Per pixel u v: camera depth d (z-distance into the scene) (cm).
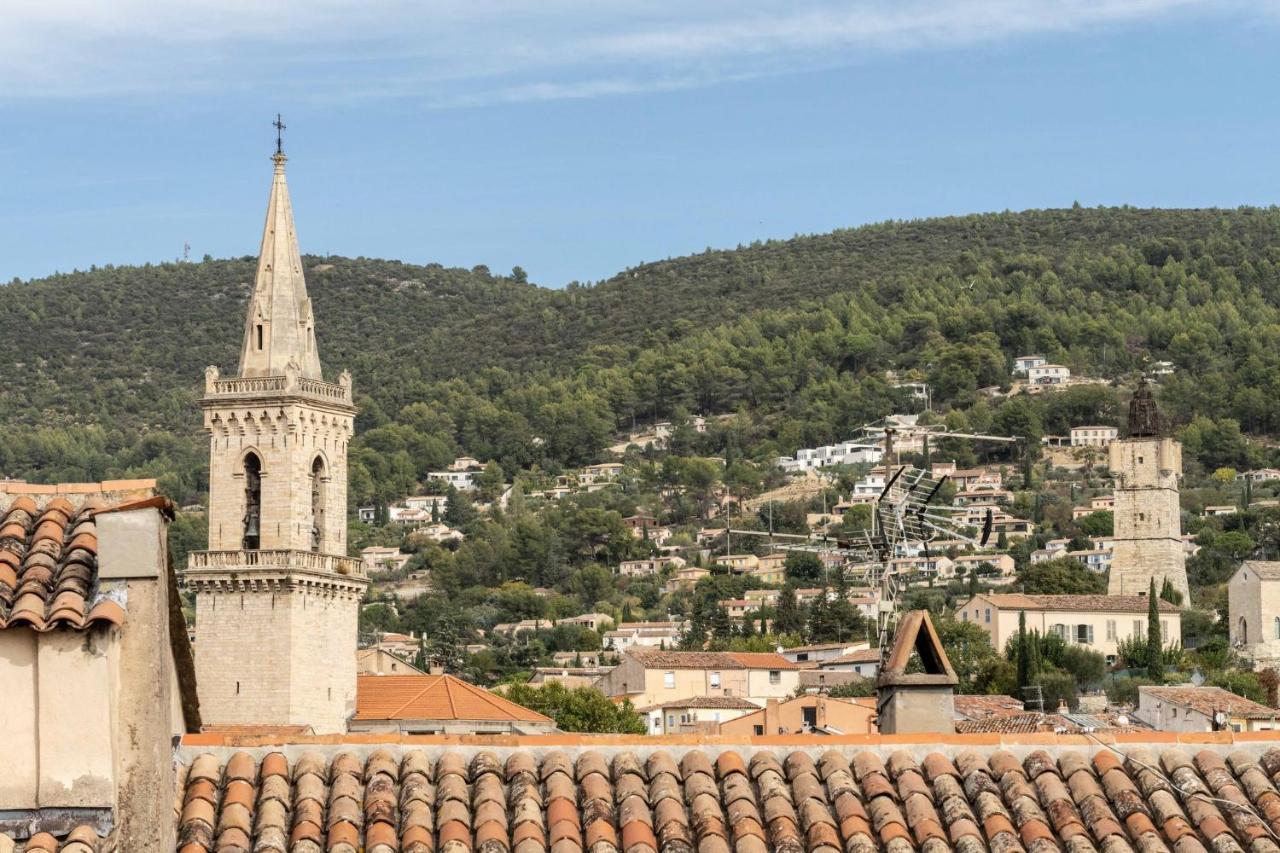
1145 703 18575
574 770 3506
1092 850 3428
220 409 18388
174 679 3362
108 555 2944
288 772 3441
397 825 3338
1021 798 3534
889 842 3406
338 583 18612
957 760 3644
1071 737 3706
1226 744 3734
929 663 4225
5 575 2995
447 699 18500
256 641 18150
